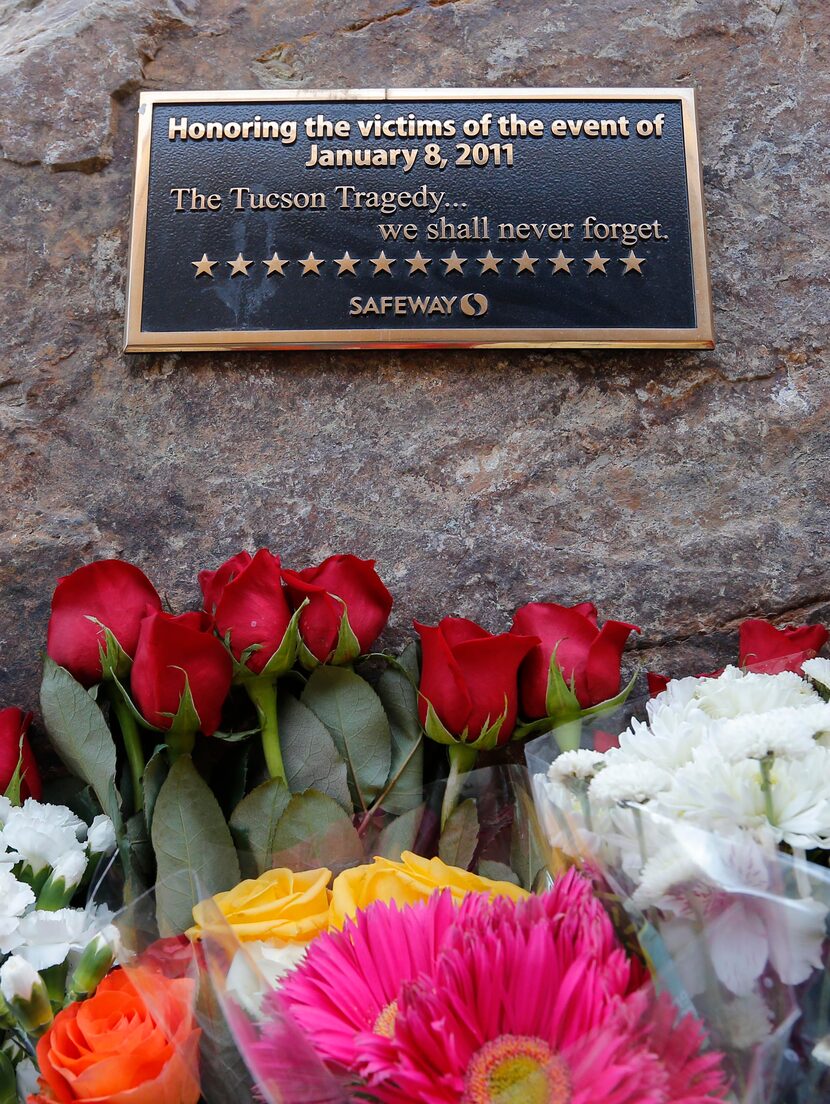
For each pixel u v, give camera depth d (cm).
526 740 108
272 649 101
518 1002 58
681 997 59
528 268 131
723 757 69
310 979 64
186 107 137
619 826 66
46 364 129
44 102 138
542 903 64
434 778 109
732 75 143
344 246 131
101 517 125
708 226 137
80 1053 69
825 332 134
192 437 127
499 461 128
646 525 127
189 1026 68
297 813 90
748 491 128
